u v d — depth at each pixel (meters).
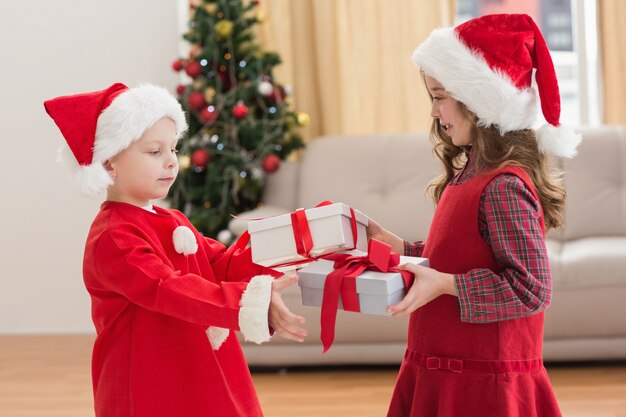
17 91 4.10
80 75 4.11
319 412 2.67
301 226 1.49
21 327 4.17
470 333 1.53
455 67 1.56
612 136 3.61
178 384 1.53
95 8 4.09
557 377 2.99
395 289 1.42
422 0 4.03
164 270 1.46
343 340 3.10
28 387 3.09
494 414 1.50
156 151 1.60
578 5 4.23
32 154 4.12
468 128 1.61
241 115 3.53
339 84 4.08
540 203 1.59
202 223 3.58
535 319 1.56
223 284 1.43
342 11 4.03
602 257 2.98
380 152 3.73
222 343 1.64
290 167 3.81
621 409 2.61
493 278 1.45
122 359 1.54
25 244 4.14
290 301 3.10
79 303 4.16
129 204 1.61
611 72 4.02
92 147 1.58
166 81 4.12
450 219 1.56
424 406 1.56
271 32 4.05
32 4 4.07
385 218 3.57
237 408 1.59
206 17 3.71
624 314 2.97
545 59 1.59
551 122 1.60
